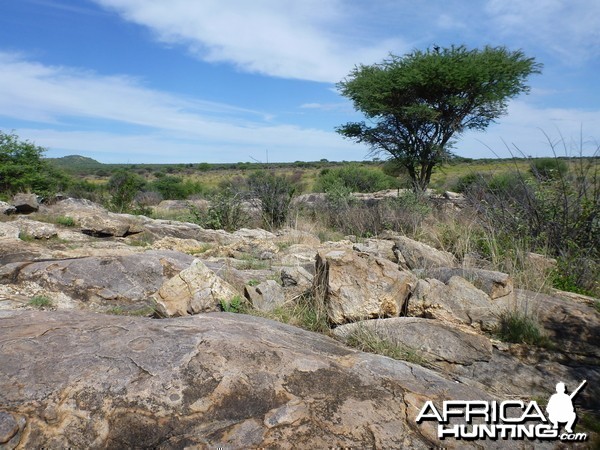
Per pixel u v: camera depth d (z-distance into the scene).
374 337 3.51
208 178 49.44
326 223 12.48
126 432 2.09
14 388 2.21
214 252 7.69
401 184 23.70
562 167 6.86
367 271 4.07
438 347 3.48
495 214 7.29
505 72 18.25
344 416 2.29
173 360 2.50
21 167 14.72
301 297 4.45
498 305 3.97
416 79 18.02
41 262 5.14
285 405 2.32
